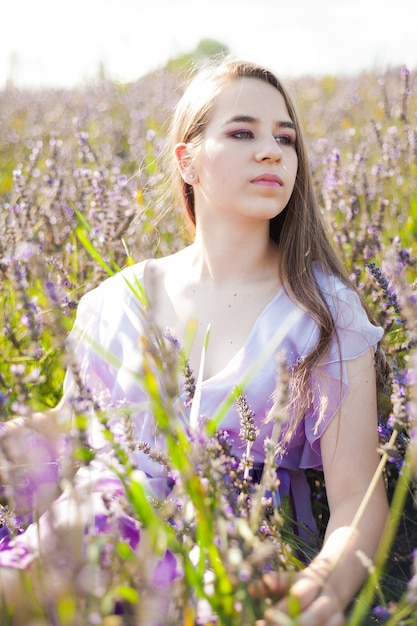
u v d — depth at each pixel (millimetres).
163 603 1388
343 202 3162
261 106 2174
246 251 2229
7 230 2891
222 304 2223
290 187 2186
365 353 2074
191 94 2307
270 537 1645
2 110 6973
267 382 2053
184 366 1918
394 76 6652
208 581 1547
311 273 2201
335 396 2016
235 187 2143
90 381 2326
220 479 1568
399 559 2039
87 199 3291
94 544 1349
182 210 2605
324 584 1536
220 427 2061
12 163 5129
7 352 2623
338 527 1821
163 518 1615
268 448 1567
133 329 2277
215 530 1428
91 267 2988
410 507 2223
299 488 2170
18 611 1479
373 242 2900
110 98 6973
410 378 1568
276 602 1453
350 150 4336
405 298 1561
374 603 1743
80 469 2021
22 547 1617
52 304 1635
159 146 3588
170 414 1424
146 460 2061
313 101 7684
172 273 2367
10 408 2219
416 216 3430
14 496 1447
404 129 3525
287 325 2061
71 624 1228
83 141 3518
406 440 1854
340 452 1991
